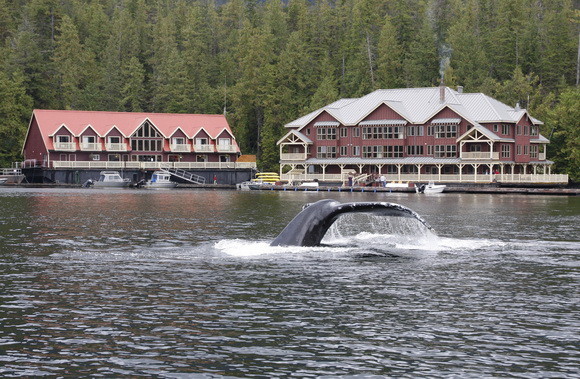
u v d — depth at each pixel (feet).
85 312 84.17
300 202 343.87
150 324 78.95
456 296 92.84
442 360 66.64
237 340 72.95
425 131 590.14
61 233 170.71
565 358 67.15
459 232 179.01
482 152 553.23
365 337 73.87
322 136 637.30
